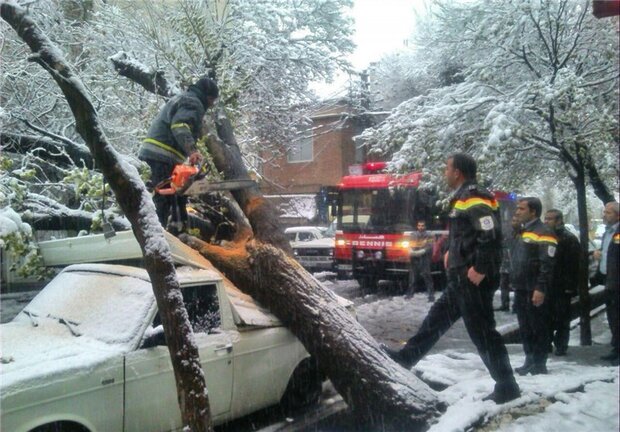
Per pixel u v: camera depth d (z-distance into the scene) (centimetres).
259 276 564
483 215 456
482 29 907
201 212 689
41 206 734
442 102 915
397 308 1198
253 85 1184
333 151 2480
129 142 970
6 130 877
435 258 1364
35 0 827
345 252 1477
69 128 984
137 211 383
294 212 2102
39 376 376
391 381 502
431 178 905
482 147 827
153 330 445
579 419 425
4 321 901
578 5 829
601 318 1020
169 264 380
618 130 743
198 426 370
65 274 551
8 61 918
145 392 430
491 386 513
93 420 402
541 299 550
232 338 507
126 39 994
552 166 933
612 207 718
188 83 837
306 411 587
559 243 674
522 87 834
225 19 1113
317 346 533
